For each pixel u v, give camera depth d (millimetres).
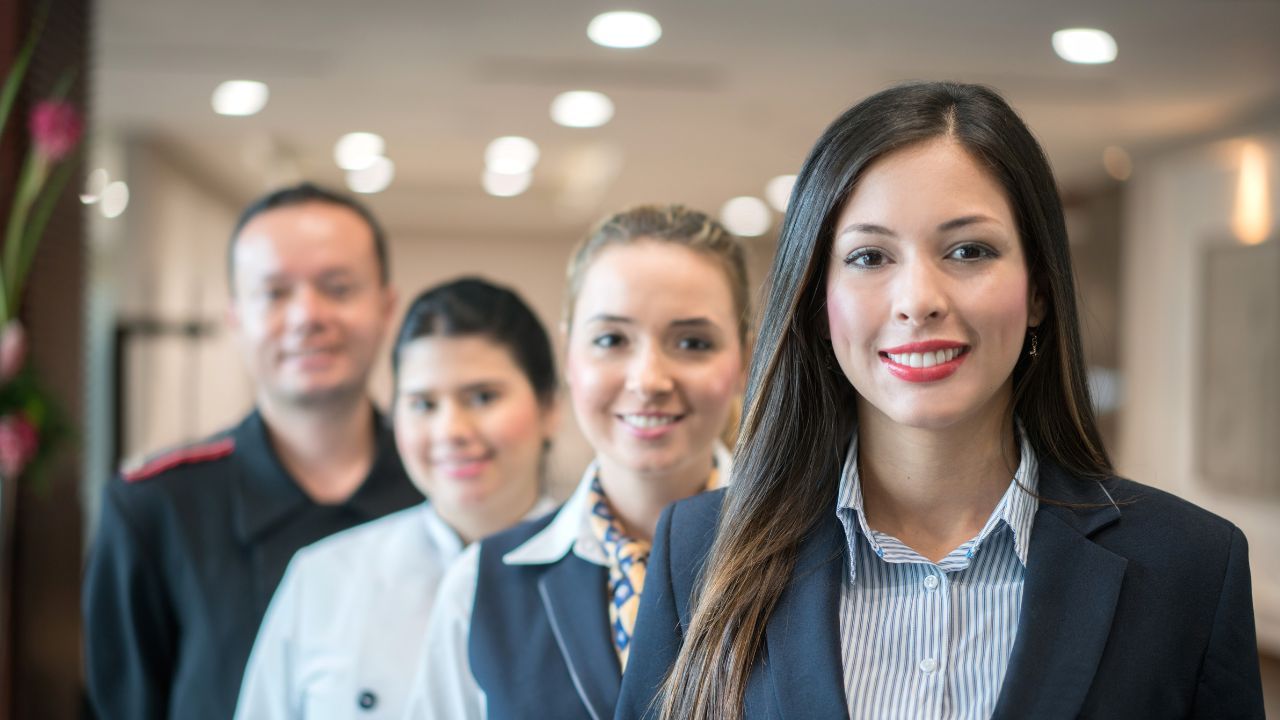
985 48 4328
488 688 1379
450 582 1528
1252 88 4781
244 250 1990
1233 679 981
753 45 4328
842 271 1039
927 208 986
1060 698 960
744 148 6281
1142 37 4160
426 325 1713
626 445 1395
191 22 4043
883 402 1019
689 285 1379
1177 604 995
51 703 2957
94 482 5328
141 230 5973
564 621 1384
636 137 6031
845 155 1027
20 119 2830
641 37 4234
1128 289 6262
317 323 1947
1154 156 5992
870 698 1040
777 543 1115
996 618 1039
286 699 1716
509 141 6289
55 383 2969
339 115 5539
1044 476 1095
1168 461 5906
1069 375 1066
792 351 1122
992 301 979
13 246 2604
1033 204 1016
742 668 1087
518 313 1760
